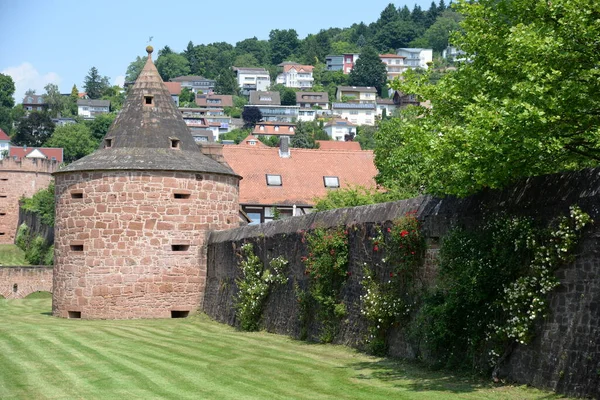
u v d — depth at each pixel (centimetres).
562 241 1509
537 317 1564
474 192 1798
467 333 1753
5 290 5734
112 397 1658
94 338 2684
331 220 2386
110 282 3341
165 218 3381
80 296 3359
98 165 3359
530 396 1492
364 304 2148
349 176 5353
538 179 1617
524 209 1630
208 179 3462
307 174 5303
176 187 3400
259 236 2862
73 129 14312
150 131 3488
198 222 3428
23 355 2291
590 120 1619
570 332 1489
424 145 1777
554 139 1560
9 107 17725
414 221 1988
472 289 1689
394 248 2055
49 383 1841
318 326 2431
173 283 3381
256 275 2833
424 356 1920
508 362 1633
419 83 1927
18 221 9281
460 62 1859
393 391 1620
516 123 1514
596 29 1566
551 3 1627
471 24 1845
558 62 1583
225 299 3156
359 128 18338
